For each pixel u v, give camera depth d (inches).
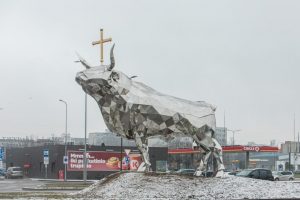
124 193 908.6
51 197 930.7
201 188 927.0
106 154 2691.9
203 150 1011.3
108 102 945.5
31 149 3002.0
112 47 930.7
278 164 3996.1
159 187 921.5
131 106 941.2
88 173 2635.3
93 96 952.3
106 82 928.3
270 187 973.2
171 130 973.8
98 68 938.7
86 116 2111.2
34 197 938.7
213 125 1008.2
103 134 5157.5
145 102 949.2
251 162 4584.2
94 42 1028.5
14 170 2812.5
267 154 4785.9
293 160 4170.8
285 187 978.7
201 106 1005.8
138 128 955.3
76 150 2647.6
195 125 981.2
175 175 983.6
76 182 2144.4
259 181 1013.2
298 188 977.5
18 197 946.7
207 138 999.6
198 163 1023.6
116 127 963.3
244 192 916.6
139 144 966.4
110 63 938.7
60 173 2628.0
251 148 2770.7
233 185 956.6
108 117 959.0
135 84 971.3
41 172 2864.2
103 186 967.6
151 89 988.6
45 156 2212.1
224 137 4655.5
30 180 2503.7
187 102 998.4
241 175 1524.4
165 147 2923.2
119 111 944.3
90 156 2647.6
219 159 1018.1
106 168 2684.5
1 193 1174.3
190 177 981.2
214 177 1002.7
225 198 881.5
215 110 1022.4
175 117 965.8
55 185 1758.1
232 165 4276.6
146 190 910.4
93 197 900.6
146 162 982.4
